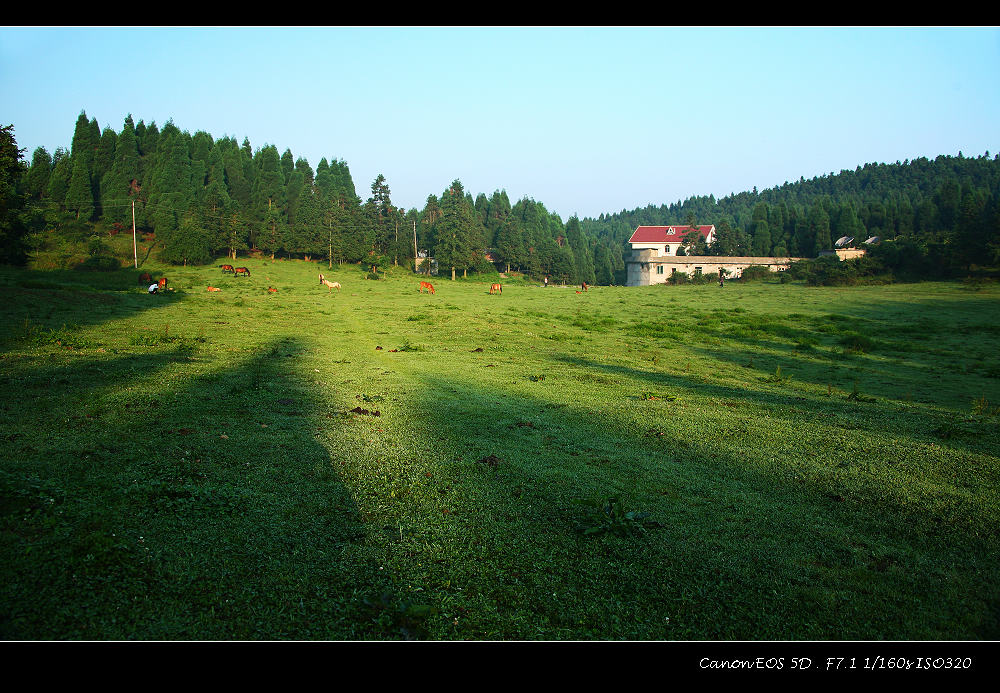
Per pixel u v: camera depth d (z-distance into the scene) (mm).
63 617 4062
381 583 4953
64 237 75750
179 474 6750
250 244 90688
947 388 17219
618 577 5309
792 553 5965
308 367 15586
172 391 11102
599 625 4613
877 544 6285
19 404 9188
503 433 9859
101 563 4695
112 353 14984
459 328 27234
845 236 108438
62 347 15156
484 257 95938
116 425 8484
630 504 6980
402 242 98625
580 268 126250
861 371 20172
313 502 6414
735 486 7891
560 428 10453
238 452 7785
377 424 9992
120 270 61594
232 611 4371
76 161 86312
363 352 19172
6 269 49219
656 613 4816
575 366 18609
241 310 30750
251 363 15414
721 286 73875
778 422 11555
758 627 4727
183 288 47125
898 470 8711
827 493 7777
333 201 89875
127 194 87000
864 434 10742
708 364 20625
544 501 6922
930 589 5410
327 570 5066
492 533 5988
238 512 5941
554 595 4965
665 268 99875
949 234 73000
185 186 88875
